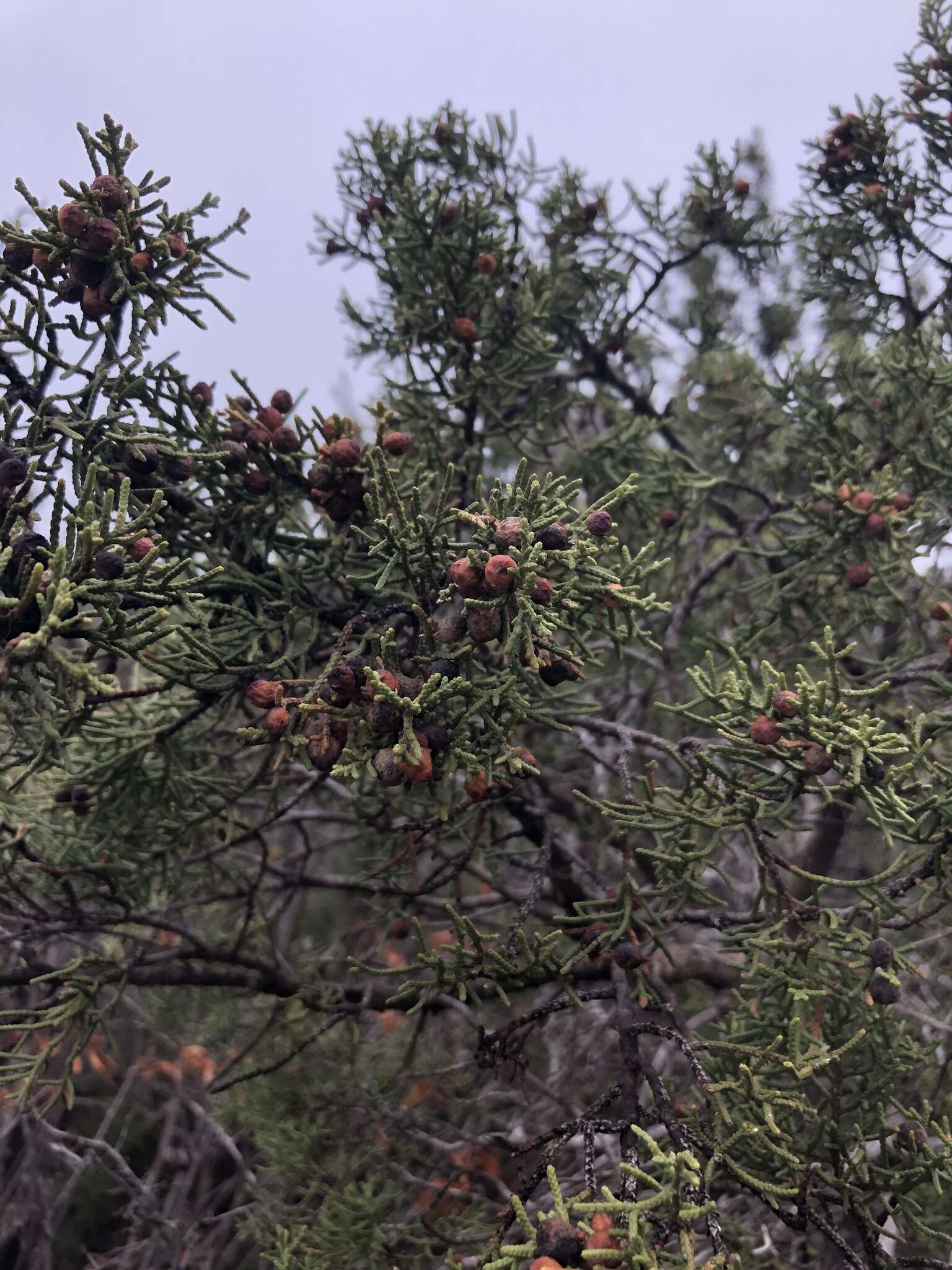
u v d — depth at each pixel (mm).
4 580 2096
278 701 2375
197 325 2535
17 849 3232
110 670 2658
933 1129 2451
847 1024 2861
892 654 4531
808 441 4250
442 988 2545
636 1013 2484
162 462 2613
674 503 4484
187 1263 5707
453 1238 3615
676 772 4977
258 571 2943
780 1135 2184
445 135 4461
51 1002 3232
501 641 2311
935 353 4020
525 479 2232
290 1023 4551
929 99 4125
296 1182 4441
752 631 3867
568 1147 4395
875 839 4758
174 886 4012
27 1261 5875
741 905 4480
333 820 4340
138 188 2488
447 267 3756
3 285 2484
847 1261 2143
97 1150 5770
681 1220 1770
